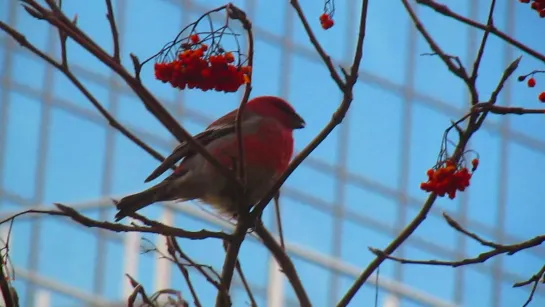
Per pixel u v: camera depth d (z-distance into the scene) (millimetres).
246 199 6910
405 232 6781
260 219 7391
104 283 14391
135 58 6363
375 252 6766
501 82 6504
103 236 14672
